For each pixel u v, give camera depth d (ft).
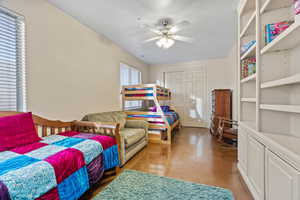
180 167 7.39
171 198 5.10
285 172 3.31
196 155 8.93
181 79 18.71
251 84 6.65
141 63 17.83
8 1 5.46
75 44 8.41
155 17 8.10
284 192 3.35
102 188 5.76
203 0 6.62
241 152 6.48
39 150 4.84
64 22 7.70
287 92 4.72
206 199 5.04
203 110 17.63
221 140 11.84
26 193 3.32
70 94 8.13
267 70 4.80
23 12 5.94
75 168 4.70
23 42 5.99
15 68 5.84
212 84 17.15
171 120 12.68
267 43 4.59
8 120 5.08
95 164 5.65
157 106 11.48
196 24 8.83
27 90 6.09
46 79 6.85
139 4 6.97
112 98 12.06
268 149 4.08
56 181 4.00
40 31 6.57
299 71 4.27
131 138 8.41
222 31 9.82
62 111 7.65
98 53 10.33
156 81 19.90
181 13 7.67
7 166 3.69
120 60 13.26
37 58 6.46
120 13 7.75
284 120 4.70
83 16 8.13
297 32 3.37
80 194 4.74
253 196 5.03
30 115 5.83
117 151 7.05
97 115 9.27
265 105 4.48
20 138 5.22
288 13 4.66
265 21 4.85
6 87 5.62
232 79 14.06
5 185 3.06
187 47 13.11
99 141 6.17
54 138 6.26
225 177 6.45
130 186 5.82
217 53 15.01
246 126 5.73
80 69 8.79
